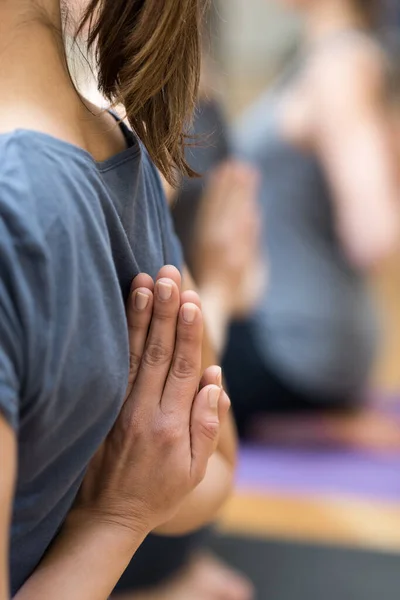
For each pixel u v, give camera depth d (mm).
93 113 1062
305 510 3303
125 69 1042
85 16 1035
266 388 3918
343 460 3686
